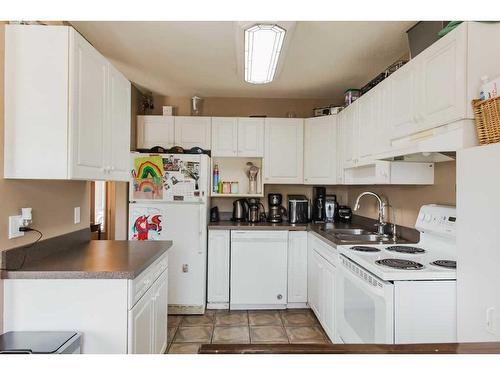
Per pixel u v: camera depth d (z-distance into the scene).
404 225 2.62
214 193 3.67
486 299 1.18
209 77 3.22
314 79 3.25
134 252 1.94
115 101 2.00
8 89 1.45
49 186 1.86
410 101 1.84
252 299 3.26
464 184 1.31
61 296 1.49
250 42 2.04
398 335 1.51
